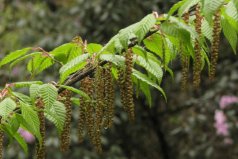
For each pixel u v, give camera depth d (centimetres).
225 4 207
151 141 832
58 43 682
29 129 215
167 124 830
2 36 775
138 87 238
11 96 214
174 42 213
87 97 209
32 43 714
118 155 709
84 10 700
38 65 247
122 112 686
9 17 791
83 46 232
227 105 674
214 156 715
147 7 697
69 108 216
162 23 200
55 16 727
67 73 221
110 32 709
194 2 194
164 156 801
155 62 229
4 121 223
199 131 712
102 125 207
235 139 672
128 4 697
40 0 794
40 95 206
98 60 212
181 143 807
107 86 208
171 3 693
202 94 770
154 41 222
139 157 827
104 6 692
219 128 665
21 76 667
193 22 217
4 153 620
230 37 215
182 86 211
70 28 701
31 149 630
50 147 642
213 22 200
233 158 704
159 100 783
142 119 786
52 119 219
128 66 205
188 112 796
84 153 659
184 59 211
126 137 795
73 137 623
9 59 235
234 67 707
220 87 690
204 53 224
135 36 204
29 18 730
